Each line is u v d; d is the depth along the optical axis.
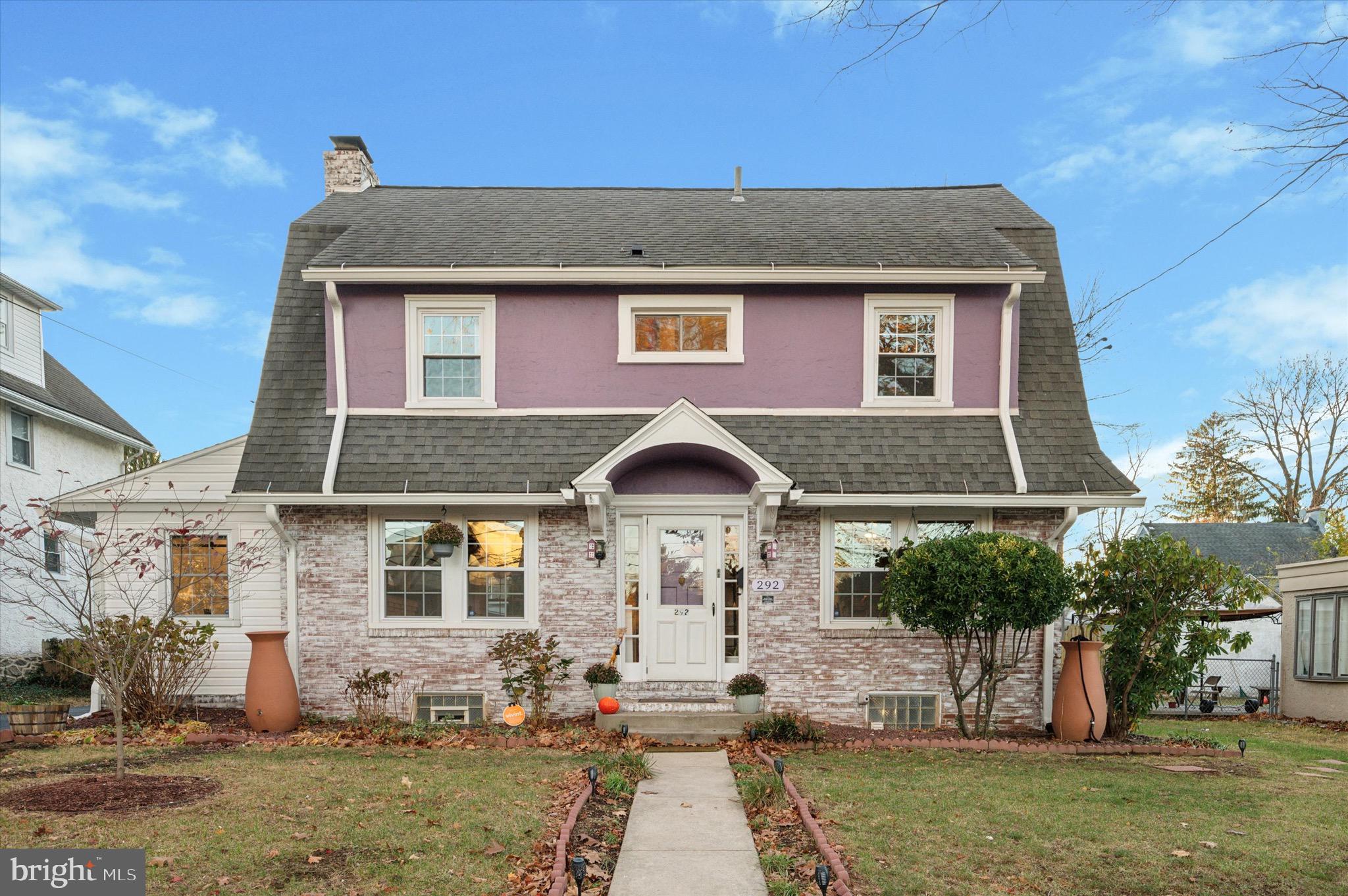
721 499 12.35
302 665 12.05
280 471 11.98
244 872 5.85
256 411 12.60
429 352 12.85
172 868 5.88
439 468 12.05
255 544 12.57
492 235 13.55
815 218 14.49
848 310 12.85
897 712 12.12
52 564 20.02
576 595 12.12
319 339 13.21
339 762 9.12
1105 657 11.77
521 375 12.78
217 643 12.28
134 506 12.61
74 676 16.95
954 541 10.83
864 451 12.32
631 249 13.02
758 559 12.21
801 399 12.77
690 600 12.40
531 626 12.11
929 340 12.97
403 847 6.43
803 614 12.12
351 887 5.70
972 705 12.06
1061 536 12.15
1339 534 28.77
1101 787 8.66
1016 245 14.02
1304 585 18.38
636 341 12.89
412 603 12.23
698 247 13.08
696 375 12.78
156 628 10.77
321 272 12.28
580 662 12.07
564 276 12.43
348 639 12.07
